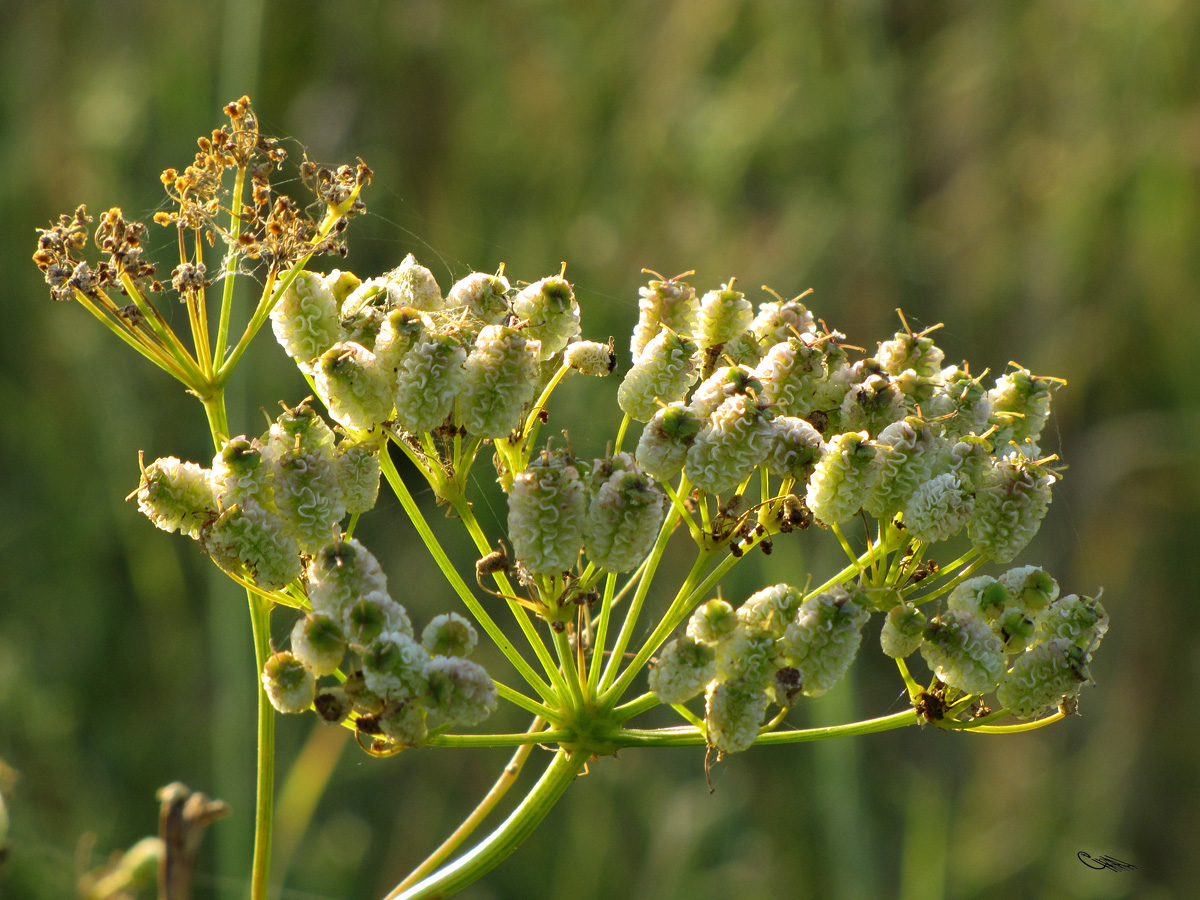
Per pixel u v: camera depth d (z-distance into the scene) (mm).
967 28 965
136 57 929
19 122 932
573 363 562
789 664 544
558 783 550
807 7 931
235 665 653
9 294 935
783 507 552
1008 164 948
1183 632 922
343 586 542
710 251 909
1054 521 929
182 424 904
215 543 541
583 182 962
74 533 928
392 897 549
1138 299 912
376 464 550
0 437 931
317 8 952
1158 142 902
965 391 566
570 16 1007
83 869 610
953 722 550
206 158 557
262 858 555
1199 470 911
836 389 561
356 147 940
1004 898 877
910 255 912
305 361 556
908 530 551
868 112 912
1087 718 938
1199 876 874
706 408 551
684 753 885
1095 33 926
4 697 821
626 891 838
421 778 905
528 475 545
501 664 901
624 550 544
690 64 963
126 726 886
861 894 675
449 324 551
